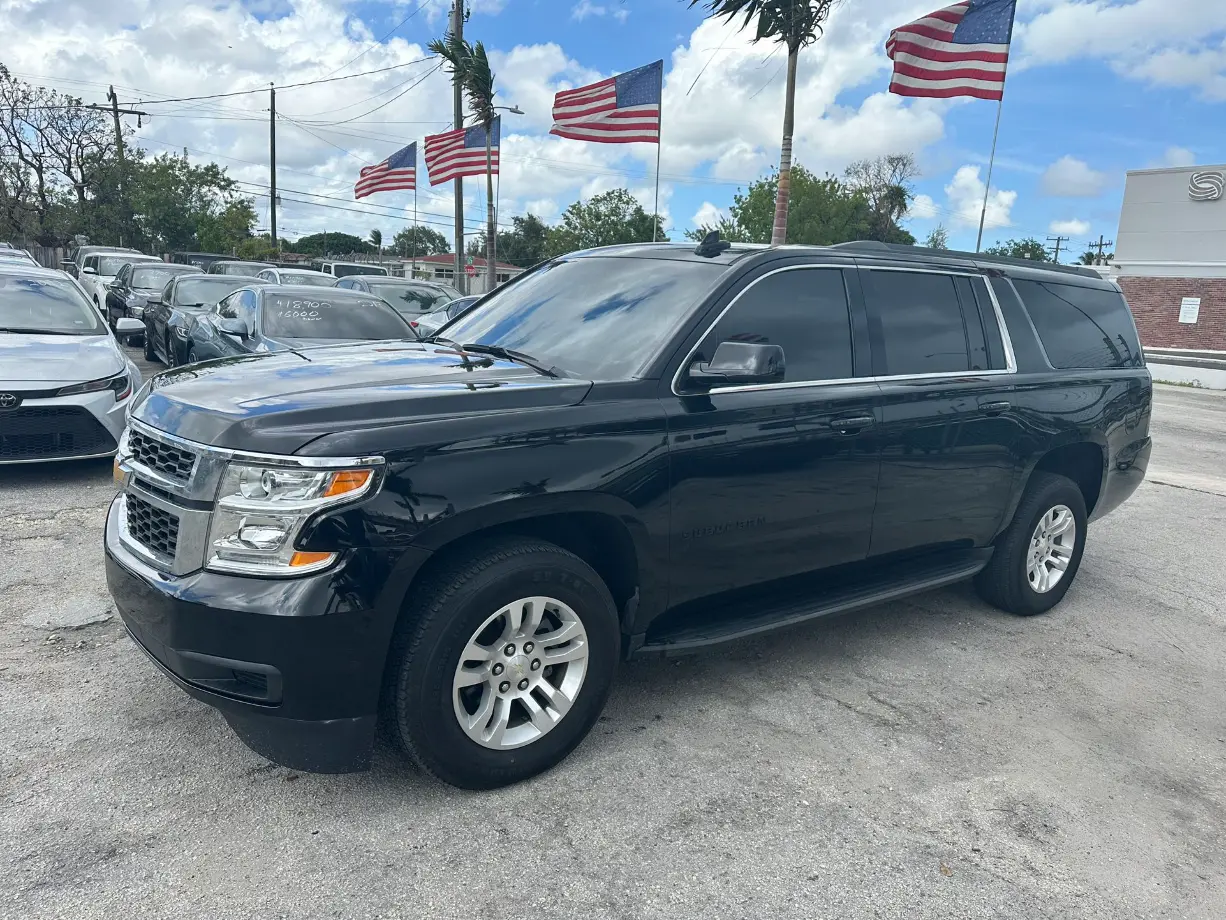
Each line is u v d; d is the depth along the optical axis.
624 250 4.20
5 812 2.71
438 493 2.67
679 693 3.82
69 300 7.78
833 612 3.81
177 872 2.49
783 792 3.09
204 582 2.56
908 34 11.33
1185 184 31.02
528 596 2.89
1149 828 3.03
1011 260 4.91
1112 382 5.14
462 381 3.08
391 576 2.59
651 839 2.77
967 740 3.55
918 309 4.21
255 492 2.55
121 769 2.98
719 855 2.71
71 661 3.75
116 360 6.79
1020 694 4.03
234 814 2.77
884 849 2.80
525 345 3.73
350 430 2.62
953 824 2.96
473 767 2.88
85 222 38.56
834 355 3.81
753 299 3.58
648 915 2.43
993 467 4.44
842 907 2.52
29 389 6.12
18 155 37.03
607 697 3.21
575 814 2.88
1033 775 3.32
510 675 2.93
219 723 3.30
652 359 3.29
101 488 6.46
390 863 2.58
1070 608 5.28
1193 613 5.32
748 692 3.86
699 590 3.43
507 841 2.71
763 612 3.67
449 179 19.98
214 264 20.89
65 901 2.35
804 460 3.60
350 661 2.58
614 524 3.13
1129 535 7.13
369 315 8.71
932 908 2.54
